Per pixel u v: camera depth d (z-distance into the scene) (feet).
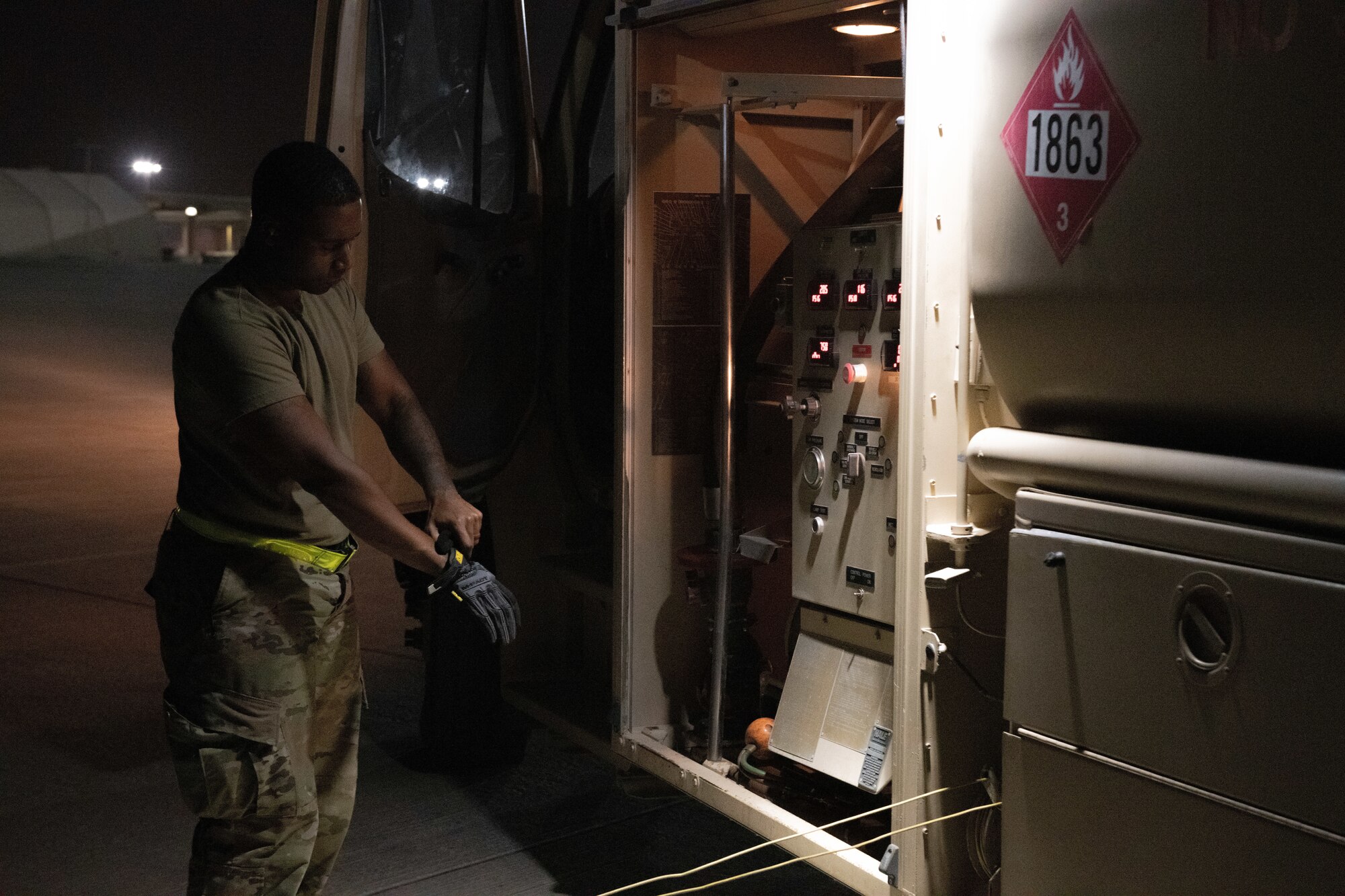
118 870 10.14
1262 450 6.23
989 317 7.27
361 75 11.47
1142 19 6.18
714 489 11.07
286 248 7.01
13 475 27.17
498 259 12.43
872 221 9.37
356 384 8.02
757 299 11.27
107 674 15.02
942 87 7.70
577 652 13.91
